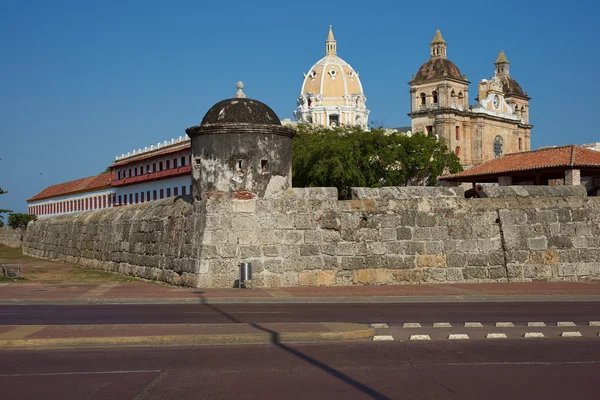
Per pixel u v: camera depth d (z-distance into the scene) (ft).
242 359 32.86
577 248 73.20
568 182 151.12
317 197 71.05
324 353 34.24
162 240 80.23
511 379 28.25
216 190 70.54
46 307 57.93
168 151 259.80
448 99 347.56
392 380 28.22
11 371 30.45
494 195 73.20
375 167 211.41
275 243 69.87
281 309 54.03
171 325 41.93
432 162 218.79
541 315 48.91
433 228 71.31
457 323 44.78
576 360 32.09
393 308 54.34
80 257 116.16
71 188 367.25
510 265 71.77
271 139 71.36
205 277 69.10
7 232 256.93
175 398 25.67
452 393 26.04
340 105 450.71
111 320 47.09
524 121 413.18
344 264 70.03
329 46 470.80
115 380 28.63
